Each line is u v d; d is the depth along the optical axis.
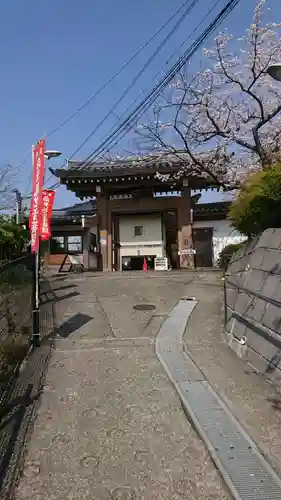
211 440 3.47
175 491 2.84
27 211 22.44
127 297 10.88
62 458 3.31
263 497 2.72
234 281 7.54
